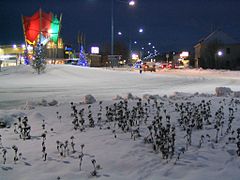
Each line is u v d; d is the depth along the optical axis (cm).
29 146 709
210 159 605
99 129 838
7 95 1994
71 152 654
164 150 607
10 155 650
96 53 8031
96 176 534
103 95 1973
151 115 1009
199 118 854
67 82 3108
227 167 566
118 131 809
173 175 536
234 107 1197
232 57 8438
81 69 4294
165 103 1280
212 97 1558
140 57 10556
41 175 544
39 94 2053
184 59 11412
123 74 4116
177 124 878
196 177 522
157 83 3097
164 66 8606
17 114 1069
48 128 880
